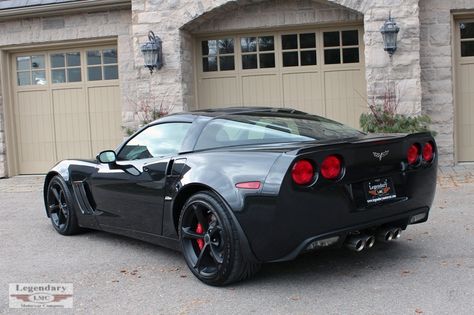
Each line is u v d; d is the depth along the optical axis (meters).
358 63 10.55
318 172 3.93
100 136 12.00
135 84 11.44
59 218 6.39
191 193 4.54
